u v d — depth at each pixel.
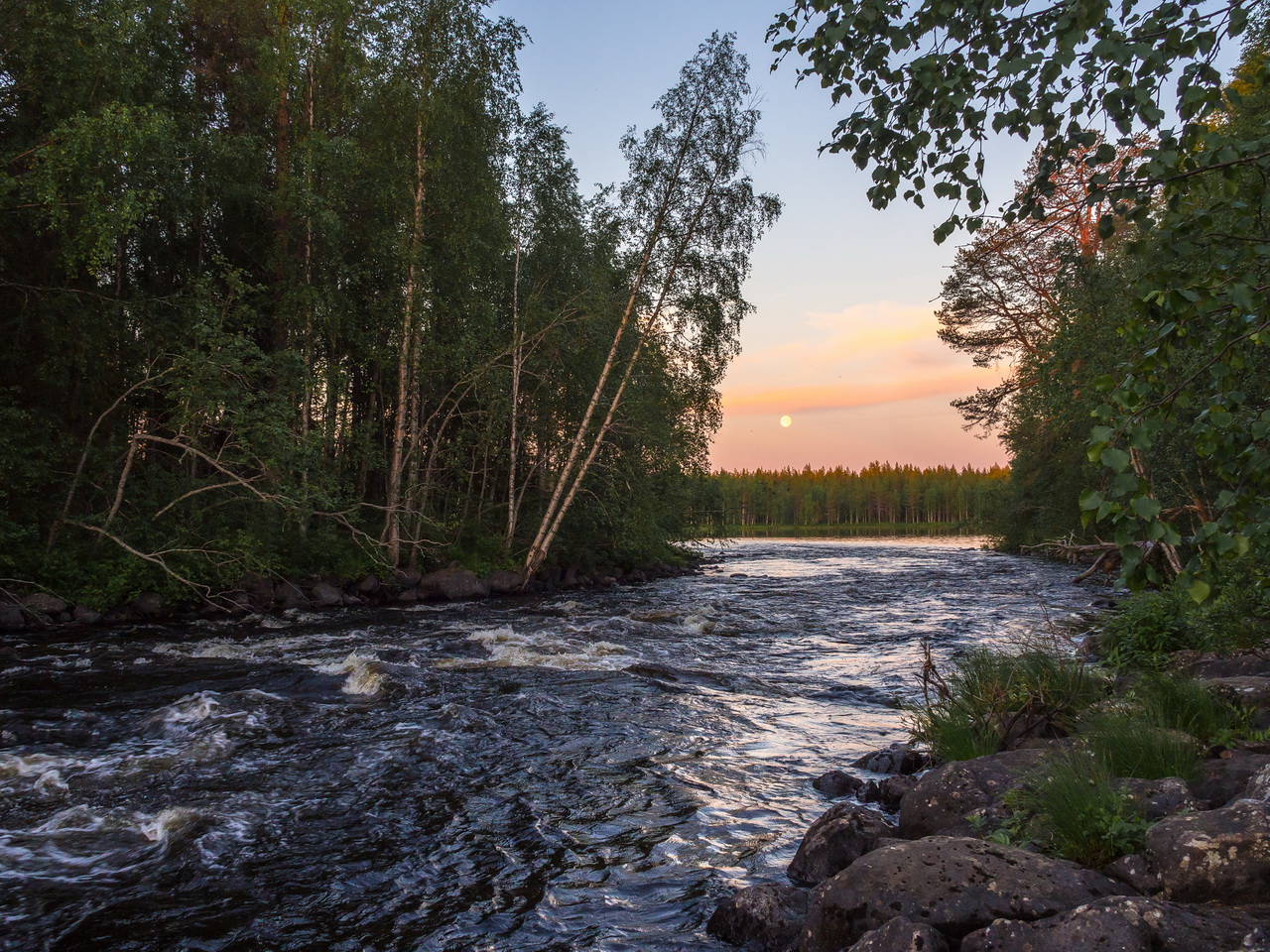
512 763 6.59
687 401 24.53
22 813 5.41
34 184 13.01
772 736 7.50
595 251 24.84
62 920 4.02
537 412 25.00
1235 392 2.58
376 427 20.64
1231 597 8.92
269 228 19.98
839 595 21.66
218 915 4.08
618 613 17.31
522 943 3.80
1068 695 6.34
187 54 20.02
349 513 19.20
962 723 6.35
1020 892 3.15
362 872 4.57
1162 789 4.00
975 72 3.00
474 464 25.69
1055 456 29.52
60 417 15.80
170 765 6.39
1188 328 2.65
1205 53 2.54
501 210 22.36
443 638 13.17
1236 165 2.63
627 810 5.53
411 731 7.41
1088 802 3.87
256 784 5.99
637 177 21.58
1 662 10.80
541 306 23.39
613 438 24.19
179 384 15.12
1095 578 24.72
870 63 3.13
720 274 22.08
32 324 15.41
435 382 23.45
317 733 7.33
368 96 19.36
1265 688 5.88
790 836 5.07
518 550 24.20
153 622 14.66
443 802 5.67
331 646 12.34
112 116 13.01
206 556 15.89
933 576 28.14
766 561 40.03
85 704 8.45
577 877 4.50
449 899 4.25
